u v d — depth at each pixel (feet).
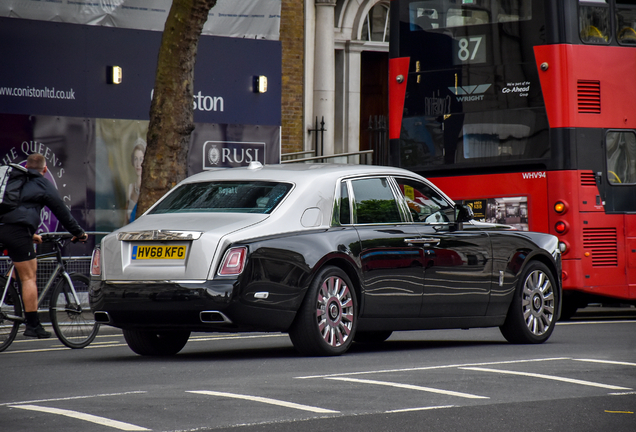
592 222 91.50
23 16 107.04
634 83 94.27
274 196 60.95
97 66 111.14
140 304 57.52
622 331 82.33
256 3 121.39
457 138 95.35
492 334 83.25
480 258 68.80
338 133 157.99
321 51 153.89
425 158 96.94
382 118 159.02
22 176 69.92
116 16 112.16
